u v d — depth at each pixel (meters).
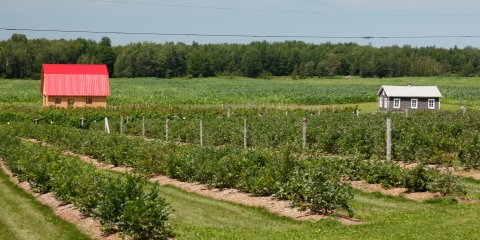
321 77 183.38
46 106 56.12
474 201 15.10
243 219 14.42
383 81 154.50
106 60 174.88
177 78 174.62
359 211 14.69
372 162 19.16
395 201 15.78
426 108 61.28
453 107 69.19
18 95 90.31
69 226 14.12
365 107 70.38
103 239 12.60
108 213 12.65
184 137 32.59
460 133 23.88
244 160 17.44
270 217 14.34
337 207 13.84
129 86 124.19
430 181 16.14
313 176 13.98
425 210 14.50
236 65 196.00
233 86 126.81
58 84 59.72
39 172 17.88
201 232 12.99
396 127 24.53
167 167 19.91
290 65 194.38
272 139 27.19
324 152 24.41
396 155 21.48
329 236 11.82
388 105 61.59
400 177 16.64
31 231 14.08
